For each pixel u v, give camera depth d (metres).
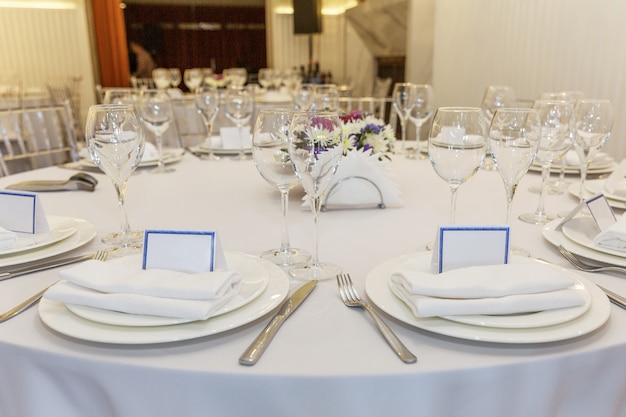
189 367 0.56
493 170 1.69
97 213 1.20
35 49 7.93
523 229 1.06
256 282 0.72
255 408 0.56
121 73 8.73
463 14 4.97
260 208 1.24
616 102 3.23
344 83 8.00
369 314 0.68
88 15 8.41
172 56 11.11
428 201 1.30
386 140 1.33
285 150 0.84
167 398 0.57
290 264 0.86
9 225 0.96
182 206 1.26
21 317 0.69
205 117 2.02
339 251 0.94
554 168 1.58
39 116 2.26
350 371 0.55
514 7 4.24
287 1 8.95
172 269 0.73
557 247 0.90
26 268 0.84
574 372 0.59
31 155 2.21
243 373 0.55
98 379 0.59
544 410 0.59
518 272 0.67
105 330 0.61
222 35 11.27
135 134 0.97
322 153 0.77
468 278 0.65
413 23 5.42
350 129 1.27
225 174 1.65
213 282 0.65
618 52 3.20
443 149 0.87
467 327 0.61
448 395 0.56
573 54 3.60
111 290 0.65
